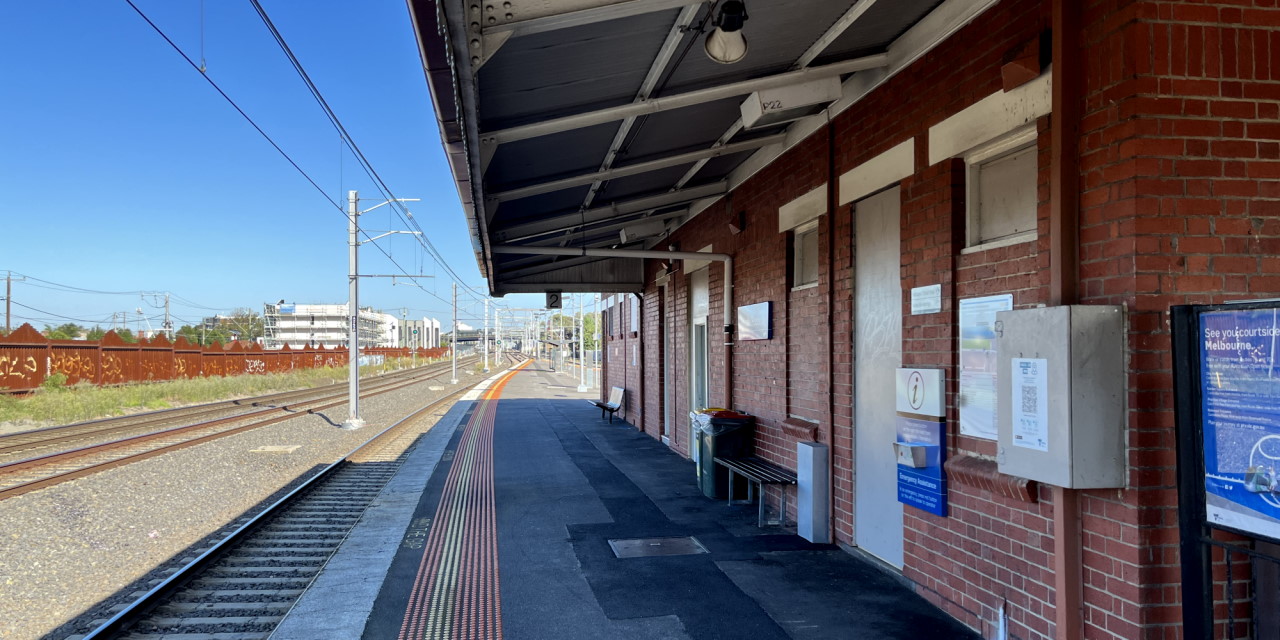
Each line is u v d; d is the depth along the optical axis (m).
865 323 6.08
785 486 7.44
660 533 7.00
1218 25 3.39
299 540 7.25
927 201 5.03
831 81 5.73
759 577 5.63
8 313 45.22
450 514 7.98
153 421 18.81
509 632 4.61
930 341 5.00
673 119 6.07
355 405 19.38
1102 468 3.35
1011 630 4.18
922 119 5.09
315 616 4.91
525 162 6.26
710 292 10.50
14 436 15.00
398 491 9.55
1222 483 2.71
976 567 4.53
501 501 8.62
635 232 13.34
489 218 7.66
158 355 32.56
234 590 5.75
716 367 10.16
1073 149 3.64
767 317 8.08
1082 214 3.63
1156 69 3.34
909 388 5.16
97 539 7.62
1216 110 3.38
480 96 4.68
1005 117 4.21
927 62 5.03
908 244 5.27
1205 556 2.82
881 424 5.82
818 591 5.30
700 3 3.90
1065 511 3.58
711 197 10.26
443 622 4.79
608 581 5.57
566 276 15.90
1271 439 2.52
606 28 4.05
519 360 125.56
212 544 7.39
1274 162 3.41
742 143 7.38
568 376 56.31
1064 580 3.58
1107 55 3.49
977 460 4.49
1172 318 2.91
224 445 14.48
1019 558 4.12
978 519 4.50
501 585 5.52
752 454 8.61
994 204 4.54
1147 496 3.30
